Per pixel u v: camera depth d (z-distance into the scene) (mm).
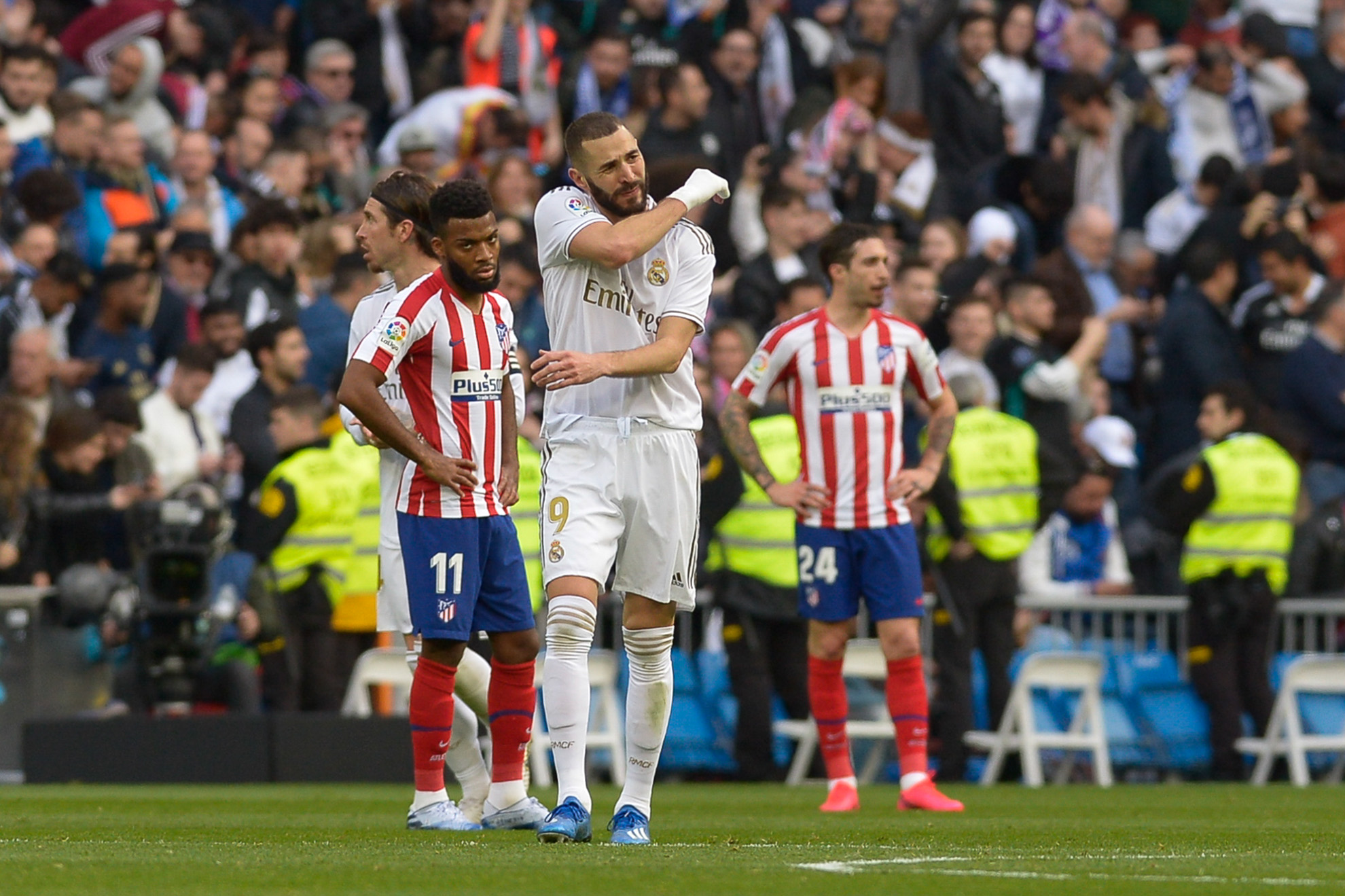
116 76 46125
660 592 19156
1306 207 52062
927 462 28531
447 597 20953
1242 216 50500
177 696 34562
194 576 33812
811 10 57906
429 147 45000
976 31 53250
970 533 37312
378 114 53469
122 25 49875
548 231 19031
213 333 40031
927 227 45031
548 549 19078
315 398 35844
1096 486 41938
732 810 27547
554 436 19312
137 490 35219
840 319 28219
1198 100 57125
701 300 19125
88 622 35375
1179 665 40969
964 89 53344
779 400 38062
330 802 28672
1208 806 29500
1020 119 56625
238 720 34344
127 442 36594
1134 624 40812
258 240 40781
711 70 52188
